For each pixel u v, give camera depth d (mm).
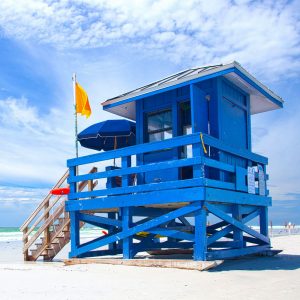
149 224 9805
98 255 11805
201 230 8836
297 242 20047
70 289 6773
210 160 9227
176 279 7598
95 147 13531
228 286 6781
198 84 10688
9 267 10477
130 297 5953
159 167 9617
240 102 11586
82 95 12992
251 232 11016
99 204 10859
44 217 14070
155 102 11234
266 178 12234
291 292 6160
